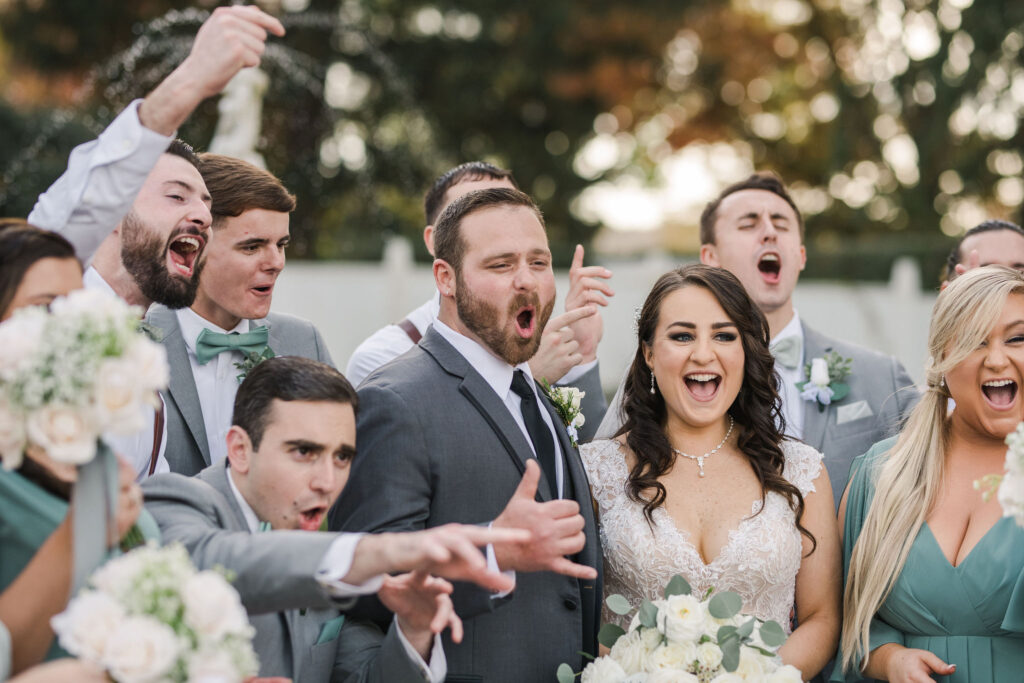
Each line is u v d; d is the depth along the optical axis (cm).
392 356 429
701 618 279
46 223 256
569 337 356
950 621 309
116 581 186
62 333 188
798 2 1812
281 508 256
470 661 287
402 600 246
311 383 256
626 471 336
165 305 330
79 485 202
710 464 335
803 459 338
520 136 1825
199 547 230
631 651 282
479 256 299
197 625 185
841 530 347
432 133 1778
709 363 325
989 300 313
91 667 188
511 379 312
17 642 202
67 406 188
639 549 318
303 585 219
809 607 330
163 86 250
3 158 1187
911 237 1659
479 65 1733
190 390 346
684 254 1831
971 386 317
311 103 1510
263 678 243
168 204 318
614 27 1723
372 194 1706
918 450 330
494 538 216
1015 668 302
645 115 1870
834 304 1213
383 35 1742
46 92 1677
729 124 1938
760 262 452
